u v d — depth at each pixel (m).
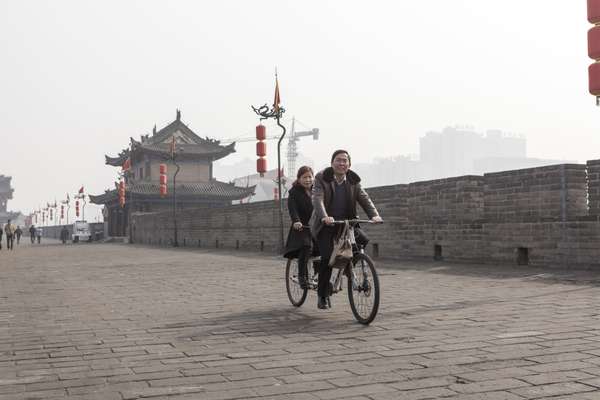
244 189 66.50
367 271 6.40
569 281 9.98
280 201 21.97
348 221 6.56
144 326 6.71
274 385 4.08
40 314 7.85
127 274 14.66
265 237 26.39
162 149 63.66
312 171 7.75
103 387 4.15
